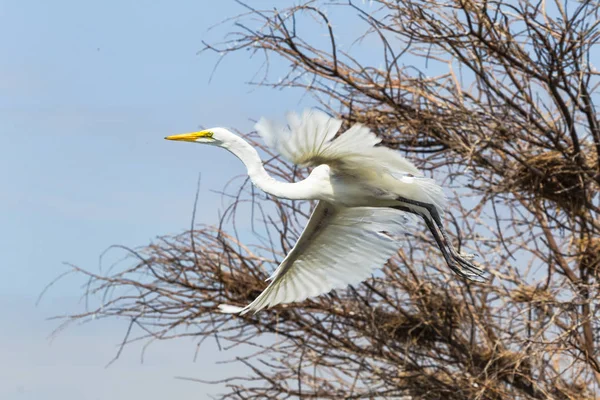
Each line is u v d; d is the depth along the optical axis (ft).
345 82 47.44
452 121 45.39
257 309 33.35
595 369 41.01
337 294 48.19
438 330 47.16
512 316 44.04
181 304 47.52
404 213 32.60
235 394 46.78
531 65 44.96
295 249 32.55
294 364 47.67
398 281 47.52
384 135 47.50
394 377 46.73
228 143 30.63
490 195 45.75
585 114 45.73
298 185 30.40
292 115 26.12
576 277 47.96
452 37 44.57
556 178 45.24
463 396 44.70
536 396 45.14
